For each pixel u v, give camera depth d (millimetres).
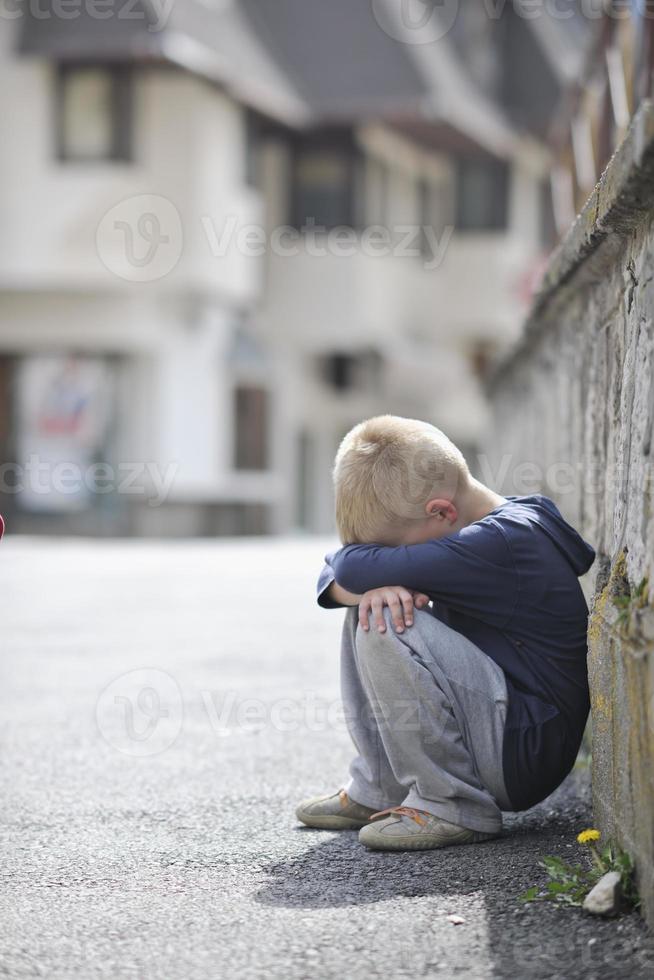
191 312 53469
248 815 8305
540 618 7469
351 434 7746
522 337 14766
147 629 18938
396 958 5641
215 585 26406
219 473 55375
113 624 19609
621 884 6004
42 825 8141
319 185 59219
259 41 58875
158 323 52375
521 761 7363
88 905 6496
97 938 6004
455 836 7328
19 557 35688
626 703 6082
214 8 56406
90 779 9430
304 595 24234
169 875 7000
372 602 7305
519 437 19484
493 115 66375
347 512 7598
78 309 52312
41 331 52812
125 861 7293
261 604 22594
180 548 41312
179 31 50625
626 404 7004
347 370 63469
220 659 15609
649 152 5660
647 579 6039
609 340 8117
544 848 7207
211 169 51844
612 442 7773
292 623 19641
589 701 7590
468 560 7332
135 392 52781
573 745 7535
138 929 6117
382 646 7254
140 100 51406
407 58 58375
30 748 10562
